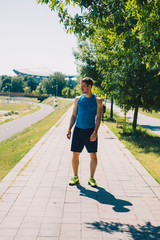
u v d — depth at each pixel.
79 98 3.84
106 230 2.71
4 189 3.88
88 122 3.78
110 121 20.72
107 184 4.23
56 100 94.31
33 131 17.66
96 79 18.64
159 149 8.20
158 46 3.75
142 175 4.78
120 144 8.59
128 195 3.74
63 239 2.53
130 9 4.08
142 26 3.74
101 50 6.49
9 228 2.72
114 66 6.50
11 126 32.41
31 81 183.62
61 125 15.24
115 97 11.23
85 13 4.41
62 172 4.91
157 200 3.57
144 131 14.12
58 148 7.58
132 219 2.98
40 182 4.25
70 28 4.50
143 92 11.37
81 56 19.72
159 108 12.28
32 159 6.03
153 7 3.57
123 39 4.29
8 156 8.16
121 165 5.59
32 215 3.03
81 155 6.61
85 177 4.61
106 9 4.17
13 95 137.50
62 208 3.24
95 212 3.14
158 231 2.71
